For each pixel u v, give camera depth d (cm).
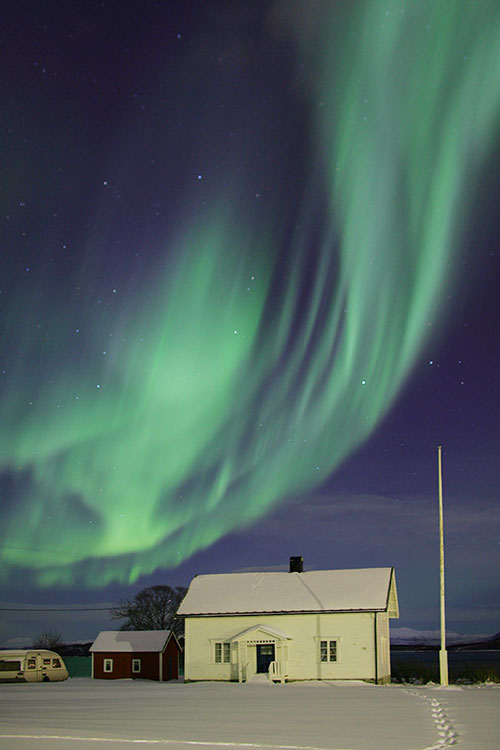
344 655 4622
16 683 5253
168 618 8444
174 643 5869
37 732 1688
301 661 4681
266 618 4816
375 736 1547
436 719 1944
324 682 4544
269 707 2441
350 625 4656
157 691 3788
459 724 1800
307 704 2570
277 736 1559
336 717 2019
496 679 4678
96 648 5759
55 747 1391
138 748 1370
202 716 2100
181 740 1501
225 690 3816
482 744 1399
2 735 1623
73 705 2688
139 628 8456
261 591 5094
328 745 1398
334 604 4750
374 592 4831
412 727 1733
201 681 4834
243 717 2050
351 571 5181
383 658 4788
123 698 3147
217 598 5091
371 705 2484
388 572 5103
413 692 3341
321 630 4697
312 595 4919
